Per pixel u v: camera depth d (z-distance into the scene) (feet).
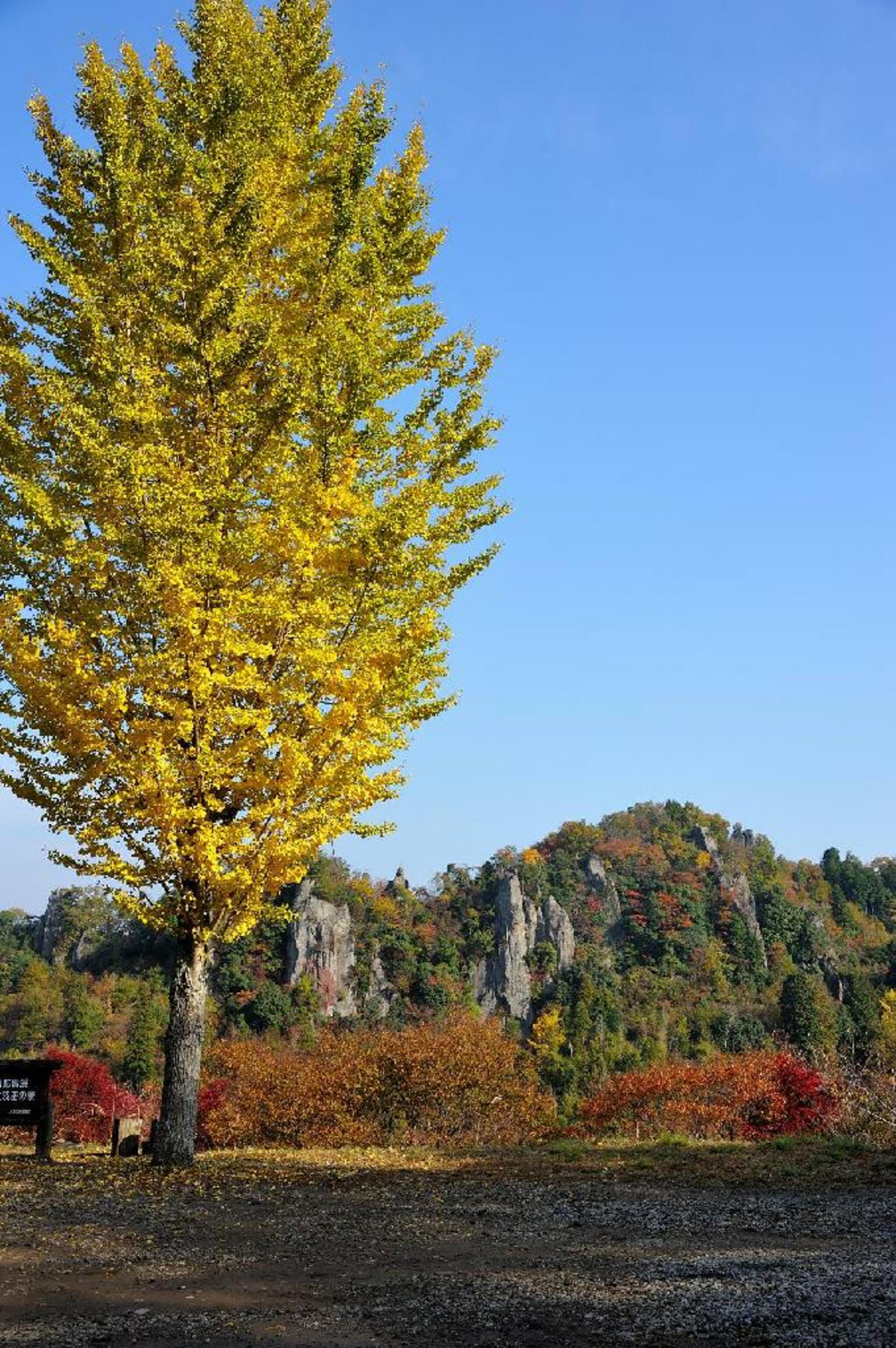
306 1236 22.40
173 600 30.55
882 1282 17.87
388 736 35.32
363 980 284.20
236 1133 68.39
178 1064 34.24
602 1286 17.81
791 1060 67.36
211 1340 14.80
